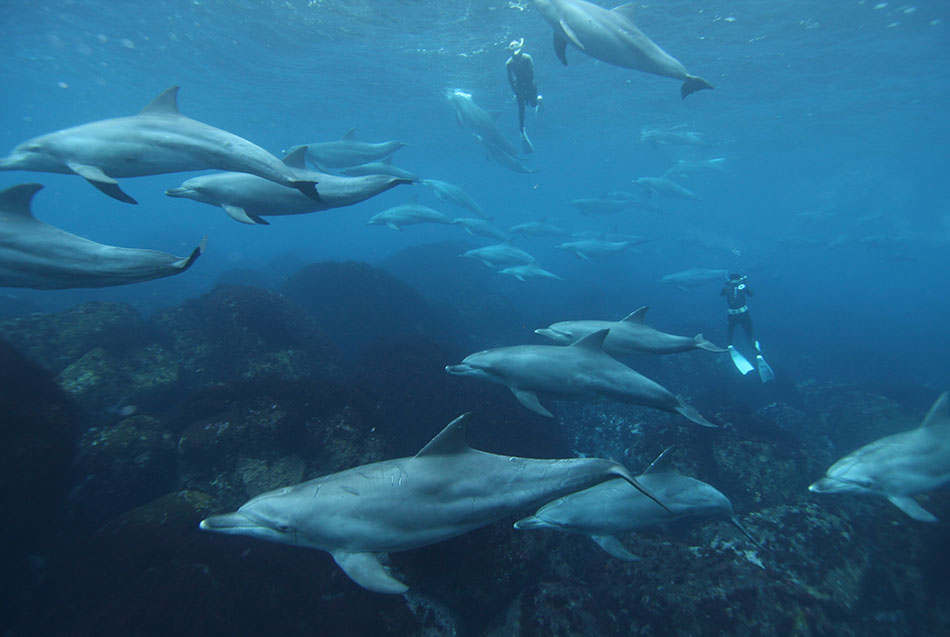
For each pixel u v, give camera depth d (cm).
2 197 516
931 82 2705
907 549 740
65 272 523
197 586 486
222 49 2567
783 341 2767
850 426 1469
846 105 3189
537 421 1070
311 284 1947
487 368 716
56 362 1021
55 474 580
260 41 2416
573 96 3180
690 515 670
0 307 1722
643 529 646
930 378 2462
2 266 506
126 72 3127
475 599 579
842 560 738
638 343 788
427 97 3256
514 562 590
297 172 660
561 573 657
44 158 605
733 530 786
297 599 525
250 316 1170
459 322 2286
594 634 560
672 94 3050
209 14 2178
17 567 520
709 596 610
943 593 688
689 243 3628
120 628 445
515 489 475
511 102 3347
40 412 586
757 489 934
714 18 1975
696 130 4012
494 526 600
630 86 2931
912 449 713
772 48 2283
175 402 1051
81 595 480
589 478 484
